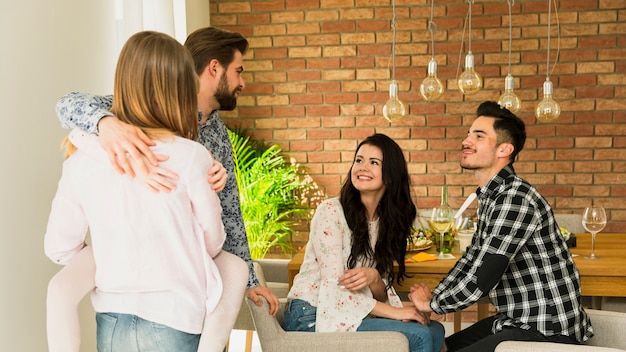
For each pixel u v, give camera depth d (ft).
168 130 5.01
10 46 6.73
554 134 15.05
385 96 15.43
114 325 4.97
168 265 4.93
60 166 7.79
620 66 14.71
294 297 8.17
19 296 6.91
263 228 14.88
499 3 14.89
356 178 8.20
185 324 4.97
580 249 10.28
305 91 15.64
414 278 9.35
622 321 7.65
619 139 14.88
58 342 4.79
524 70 14.99
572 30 14.78
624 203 14.99
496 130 7.95
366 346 7.09
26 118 7.02
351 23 15.35
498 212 7.55
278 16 15.53
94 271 5.14
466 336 8.56
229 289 5.26
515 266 7.73
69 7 8.05
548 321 7.59
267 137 15.83
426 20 15.12
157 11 11.29
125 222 4.87
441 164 15.40
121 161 4.78
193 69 5.22
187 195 4.94
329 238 8.09
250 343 11.60
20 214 6.91
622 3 14.58
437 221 9.70
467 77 10.27
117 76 5.08
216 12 15.69
